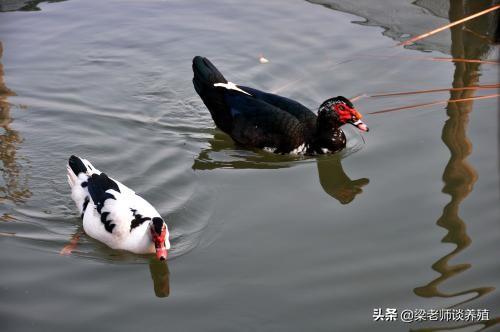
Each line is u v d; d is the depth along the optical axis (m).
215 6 14.35
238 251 8.61
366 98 11.61
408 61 12.44
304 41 13.14
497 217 8.83
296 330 7.39
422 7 13.98
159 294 7.97
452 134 10.52
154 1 14.45
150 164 10.36
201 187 9.91
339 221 9.11
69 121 11.20
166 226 8.58
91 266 8.48
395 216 9.08
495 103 11.16
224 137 11.30
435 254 8.34
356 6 14.19
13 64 12.46
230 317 7.59
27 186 9.78
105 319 7.59
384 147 10.52
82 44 13.09
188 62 12.73
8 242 8.76
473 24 13.17
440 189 9.45
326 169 10.50
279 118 10.80
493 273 8.00
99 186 9.05
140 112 11.57
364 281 8.01
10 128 10.97
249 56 12.80
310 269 8.24
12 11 14.01
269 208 9.46
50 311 7.67
